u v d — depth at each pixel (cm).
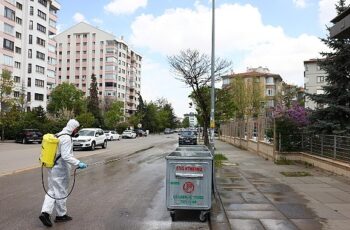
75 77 12338
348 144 1480
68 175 797
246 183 1291
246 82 6550
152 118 12188
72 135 801
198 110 3691
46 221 751
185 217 845
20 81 7088
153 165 1980
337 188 1188
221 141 5491
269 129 2336
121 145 4209
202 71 2830
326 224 755
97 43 12225
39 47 7900
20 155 2472
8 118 4447
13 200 1003
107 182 1357
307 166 1862
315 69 7788
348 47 2100
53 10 8706
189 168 819
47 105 8356
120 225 771
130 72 13875
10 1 6419
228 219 796
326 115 2083
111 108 9219
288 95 5812
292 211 868
